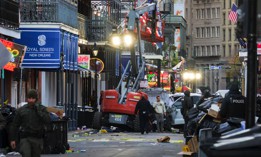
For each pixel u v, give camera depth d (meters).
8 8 67.50
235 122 33.75
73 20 83.31
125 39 82.31
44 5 76.81
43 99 83.19
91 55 104.38
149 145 56.28
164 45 174.38
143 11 84.50
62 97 75.44
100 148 53.03
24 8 76.56
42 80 83.06
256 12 18.84
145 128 75.62
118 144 57.81
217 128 34.44
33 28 76.56
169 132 82.69
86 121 82.94
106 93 77.69
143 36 96.25
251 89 18.70
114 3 115.12
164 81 152.88
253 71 18.75
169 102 91.69
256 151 13.20
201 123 38.03
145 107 73.88
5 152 45.44
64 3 79.12
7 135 45.44
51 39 76.44
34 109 29.72
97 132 77.19
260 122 31.55
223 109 34.88
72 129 77.94
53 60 76.31
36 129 29.58
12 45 63.31
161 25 126.69
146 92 91.00
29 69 78.19
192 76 193.00
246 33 19.00
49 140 46.88
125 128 79.50
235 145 13.42
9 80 71.00
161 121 82.25
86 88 107.00
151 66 149.50
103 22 102.94
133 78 82.12
